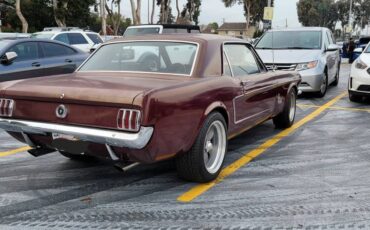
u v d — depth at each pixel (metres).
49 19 52.84
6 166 5.46
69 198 4.43
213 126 4.76
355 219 3.95
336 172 5.27
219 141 4.93
